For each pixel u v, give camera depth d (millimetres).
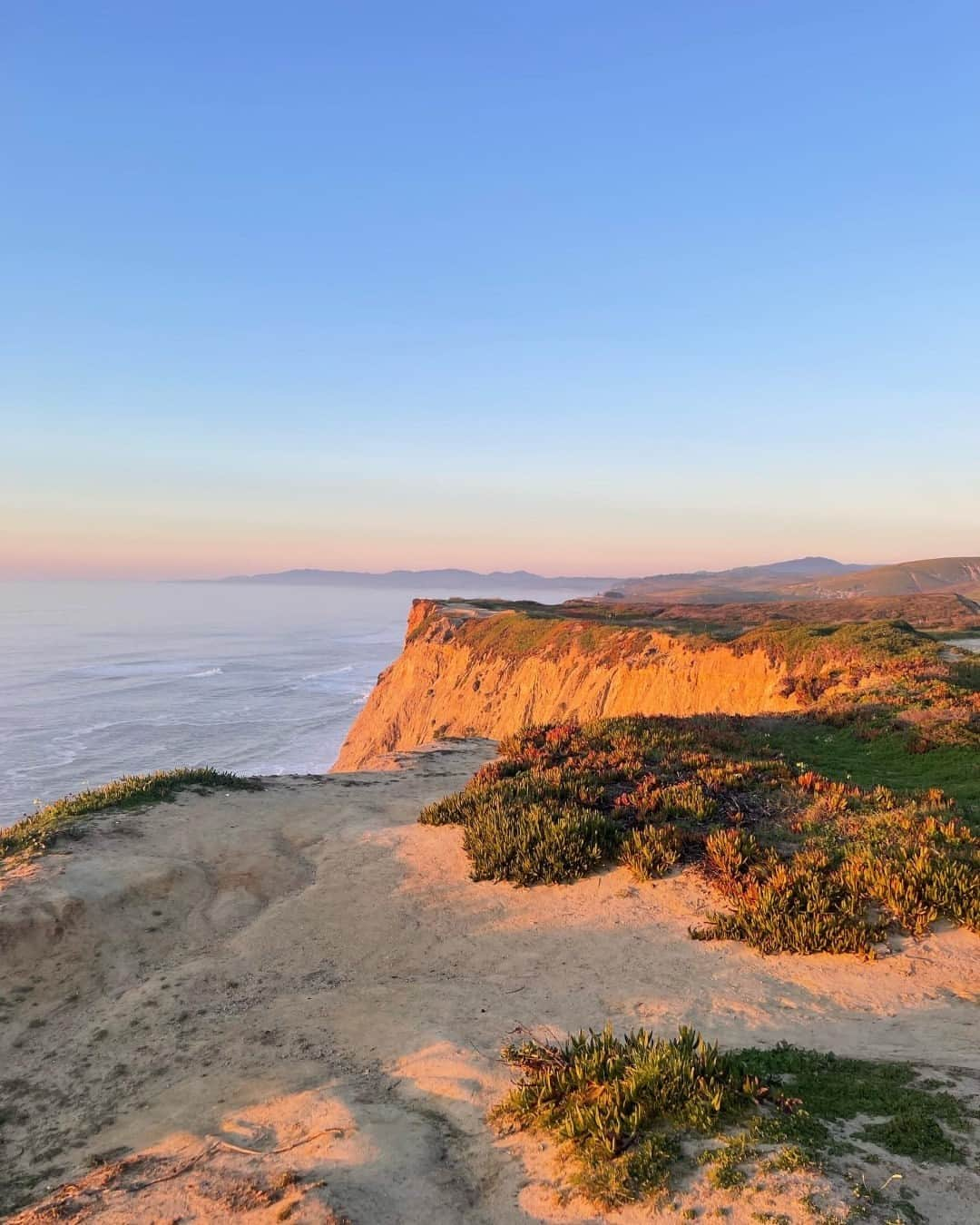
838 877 10258
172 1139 6062
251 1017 8688
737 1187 4129
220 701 91500
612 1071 5473
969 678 23594
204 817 15727
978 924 8859
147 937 10867
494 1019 7910
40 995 9383
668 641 46406
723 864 11141
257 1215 4457
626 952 9539
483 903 11508
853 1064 5832
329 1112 5891
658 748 17234
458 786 19766
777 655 37562
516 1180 4676
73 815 15406
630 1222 4027
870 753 17234
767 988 8211
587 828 12719
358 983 9484
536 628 59438
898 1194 3973
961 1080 5375
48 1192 5641
